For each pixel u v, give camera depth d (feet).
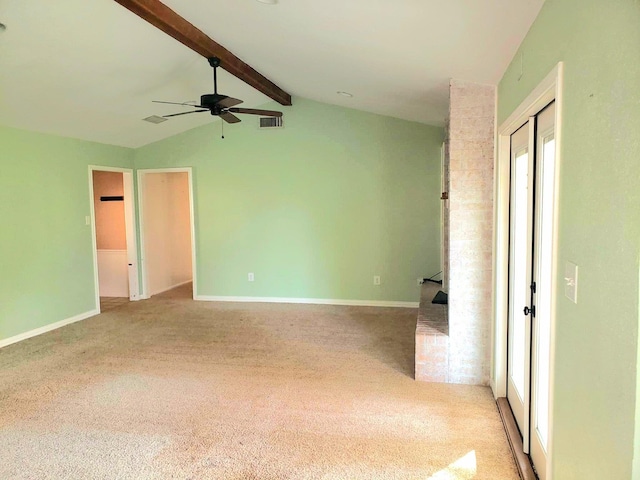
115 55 12.05
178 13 10.36
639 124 3.22
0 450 8.32
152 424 9.30
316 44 10.82
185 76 14.67
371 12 8.01
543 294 6.93
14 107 13.75
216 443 8.54
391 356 13.35
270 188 20.40
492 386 10.85
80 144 18.19
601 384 3.97
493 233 10.75
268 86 16.42
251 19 10.06
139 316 18.47
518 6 6.31
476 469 7.65
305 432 8.94
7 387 11.21
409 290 19.52
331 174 19.75
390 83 13.02
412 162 18.99
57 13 9.63
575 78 4.64
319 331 15.99
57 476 7.53
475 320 11.16
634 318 3.33
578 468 4.58
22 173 15.51
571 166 4.77
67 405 10.19
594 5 4.09
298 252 20.40
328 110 19.56
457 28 7.82
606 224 3.84
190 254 26.68
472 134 10.85
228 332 15.97
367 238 19.67
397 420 9.39
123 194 22.36
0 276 14.62
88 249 18.60
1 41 10.22
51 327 16.62
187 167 21.11
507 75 9.07
